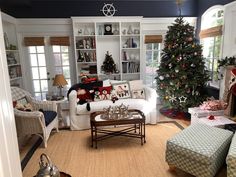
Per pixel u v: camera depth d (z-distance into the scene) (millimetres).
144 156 2742
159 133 3488
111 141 3225
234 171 1859
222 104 3314
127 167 2494
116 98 3850
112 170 2438
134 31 4980
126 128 3674
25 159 2719
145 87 4137
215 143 2141
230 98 3342
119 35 4871
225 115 3359
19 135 3031
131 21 4797
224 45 3945
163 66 4336
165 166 2500
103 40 5047
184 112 4328
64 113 4621
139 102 3771
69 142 3230
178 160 2246
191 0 4996
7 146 681
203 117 3182
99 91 3982
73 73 5121
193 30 4168
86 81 4266
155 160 2639
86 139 3328
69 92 3922
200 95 4129
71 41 4949
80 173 2393
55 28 4828
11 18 4359
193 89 4066
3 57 695
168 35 4254
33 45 4773
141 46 5055
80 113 3660
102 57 5129
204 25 4730
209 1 4441
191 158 2105
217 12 4281
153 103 3857
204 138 2242
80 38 4945
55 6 4762
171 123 3957
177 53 4086
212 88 4398
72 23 4738
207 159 1982
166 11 5043
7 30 4598
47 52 4977
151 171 2402
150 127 3766
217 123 2889
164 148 2953
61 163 2615
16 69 4625
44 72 5070
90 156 2777
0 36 689
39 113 2951
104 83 4176
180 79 4012
